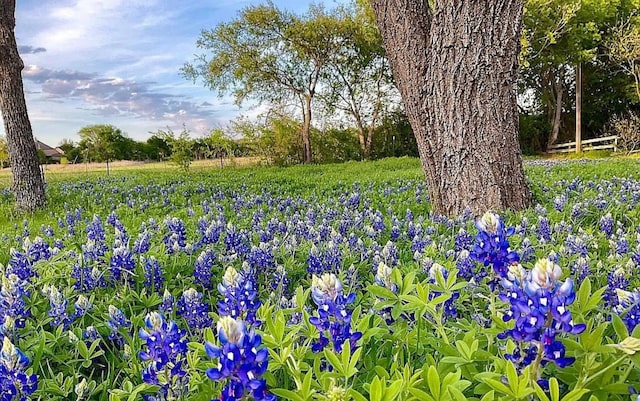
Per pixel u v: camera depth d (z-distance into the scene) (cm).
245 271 381
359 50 3844
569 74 4147
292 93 3934
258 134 3881
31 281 407
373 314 265
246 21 3722
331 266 418
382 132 4131
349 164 3161
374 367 216
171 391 213
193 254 490
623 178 1105
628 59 3384
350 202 887
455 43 677
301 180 1789
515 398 162
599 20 3647
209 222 712
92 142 5181
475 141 683
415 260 456
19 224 1026
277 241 496
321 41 3734
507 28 675
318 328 209
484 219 236
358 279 411
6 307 307
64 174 3034
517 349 193
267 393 174
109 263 428
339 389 168
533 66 3888
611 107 4194
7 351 209
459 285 245
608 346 171
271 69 3822
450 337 242
